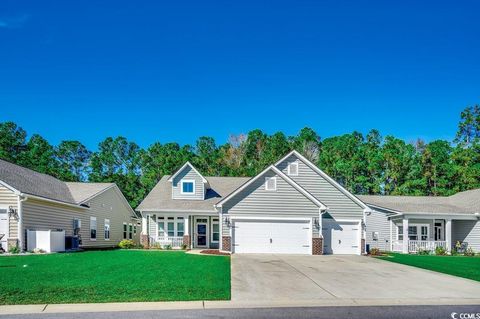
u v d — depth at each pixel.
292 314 9.52
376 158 51.94
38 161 57.84
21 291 11.06
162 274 14.50
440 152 50.88
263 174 26.11
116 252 24.70
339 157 55.97
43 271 14.73
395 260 22.44
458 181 49.38
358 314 9.62
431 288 13.12
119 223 38.00
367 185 51.91
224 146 67.56
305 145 64.31
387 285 13.57
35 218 23.80
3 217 22.16
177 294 11.14
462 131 52.91
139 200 54.72
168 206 29.94
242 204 25.77
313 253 25.52
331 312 9.79
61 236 24.64
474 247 30.81
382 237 33.00
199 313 9.48
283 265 18.64
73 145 63.28
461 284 13.98
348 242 27.28
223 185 34.47
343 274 16.05
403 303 10.91
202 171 59.44
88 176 61.72
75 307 9.74
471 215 30.59
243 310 9.84
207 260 19.89
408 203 34.28
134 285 12.20
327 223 27.38
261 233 25.64
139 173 63.38
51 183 30.06
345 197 27.78
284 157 28.41
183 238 29.42
